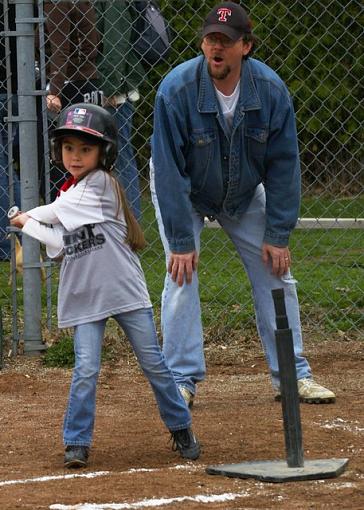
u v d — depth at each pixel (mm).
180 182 14219
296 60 27234
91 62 20844
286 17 26562
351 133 27016
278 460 12594
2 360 18188
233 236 15414
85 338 12352
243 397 16281
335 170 28938
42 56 18734
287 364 11969
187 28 26641
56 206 12227
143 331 12477
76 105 12391
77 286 12328
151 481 11688
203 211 15188
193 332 15258
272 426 14320
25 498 11070
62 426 14492
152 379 12578
